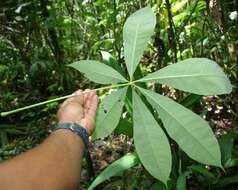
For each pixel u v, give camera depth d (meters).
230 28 1.91
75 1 2.84
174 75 0.69
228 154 1.49
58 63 2.68
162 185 1.39
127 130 1.30
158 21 1.66
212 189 1.56
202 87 0.67
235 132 1.56
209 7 1.77
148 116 0.67
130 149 1.91
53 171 0.62
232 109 2.12
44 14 2.52
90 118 0.75
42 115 2.74
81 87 2.76
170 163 0.64
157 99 0.69
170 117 0.66
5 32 2.68
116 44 2.02
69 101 0.79
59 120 0.75
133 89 0.71
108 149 2.10
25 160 0.62
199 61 0.69
